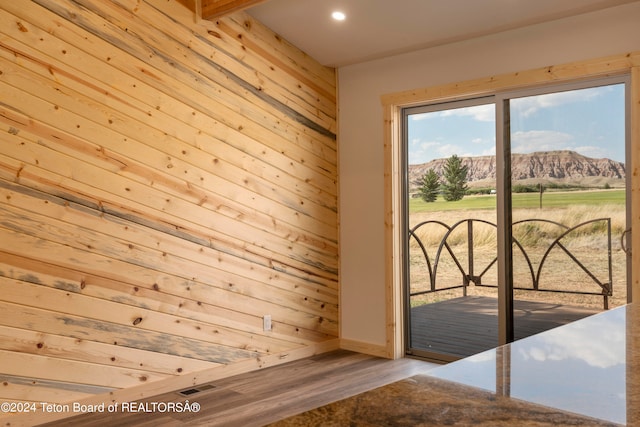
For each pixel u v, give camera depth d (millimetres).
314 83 5078
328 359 4898
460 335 4680
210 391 4031
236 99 4434
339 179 5262
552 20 4031
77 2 3557
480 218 4574
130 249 3805
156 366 3947
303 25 4504
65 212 3504
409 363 4766
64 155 3500
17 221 3307
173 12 4039
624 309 1688
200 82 4199
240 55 4461
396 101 4871
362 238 5109
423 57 4715
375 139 5016
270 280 4684
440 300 4816
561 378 992
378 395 903
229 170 4383
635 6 3686
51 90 3445
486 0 3822
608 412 825
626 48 3727
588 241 3992
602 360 1111
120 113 3756
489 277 4512
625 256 3824
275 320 4723
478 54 4406
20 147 3320
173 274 4031
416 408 843
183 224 4090
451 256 4746
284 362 4785
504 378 993
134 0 3830
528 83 4148
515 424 780
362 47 4762
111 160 3713
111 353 3719
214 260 4281
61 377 3498
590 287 3984
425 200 4918
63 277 3498
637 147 3682
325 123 5176
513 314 4367
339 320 5266
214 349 4285
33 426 3369
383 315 4977
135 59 3834
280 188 4766
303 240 4957
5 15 3264
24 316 3340
